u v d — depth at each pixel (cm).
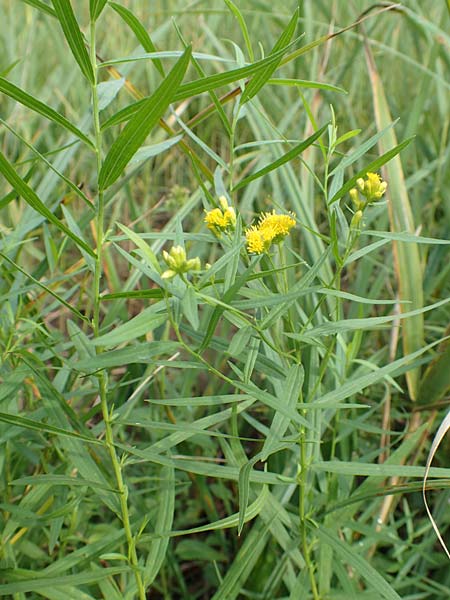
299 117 66
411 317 39
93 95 21
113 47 77
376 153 63
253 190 49
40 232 53
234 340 23
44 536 35
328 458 39
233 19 83
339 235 51
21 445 32
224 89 73
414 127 51
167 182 70
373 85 43
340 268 26
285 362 28
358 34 58
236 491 44
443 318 47
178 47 82
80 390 32
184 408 43
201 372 52
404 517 39
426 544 36
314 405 24
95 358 21
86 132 44
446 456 42
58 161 42
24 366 29
